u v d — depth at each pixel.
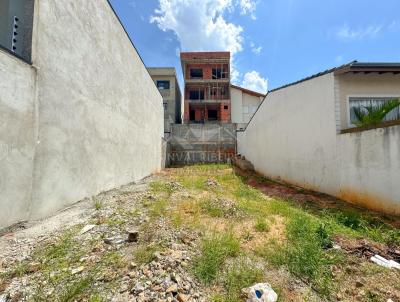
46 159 3.79
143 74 9.99
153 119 12.07
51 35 3.89
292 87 8.98
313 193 7.21
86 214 4.08
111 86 6.55
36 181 3.56
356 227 4.08
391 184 4.79
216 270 2.38
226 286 2.16
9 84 3.06
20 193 3.25
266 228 3.67
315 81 7.53
